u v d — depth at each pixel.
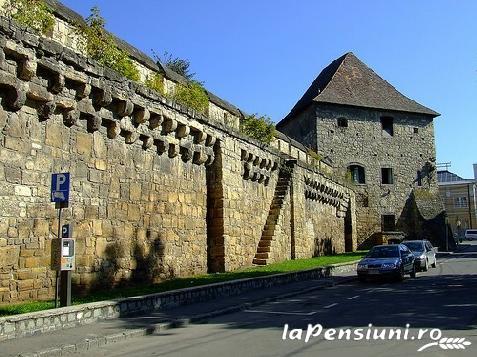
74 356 8.11
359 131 47.62
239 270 20.11
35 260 11.25
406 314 11.85
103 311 10.74
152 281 15.57
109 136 13.97
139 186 15.20
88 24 13.84
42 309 9.77
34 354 7.67
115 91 13.66
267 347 8.54
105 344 8.99
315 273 22.22
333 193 36.25
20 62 10.84
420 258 26.47
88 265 12.99
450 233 50.66
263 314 12.56
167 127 16.25
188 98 18.06
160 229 16.19
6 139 10.77
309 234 31.12
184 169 17.81
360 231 46.28
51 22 12.20
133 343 9.14
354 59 52.31
